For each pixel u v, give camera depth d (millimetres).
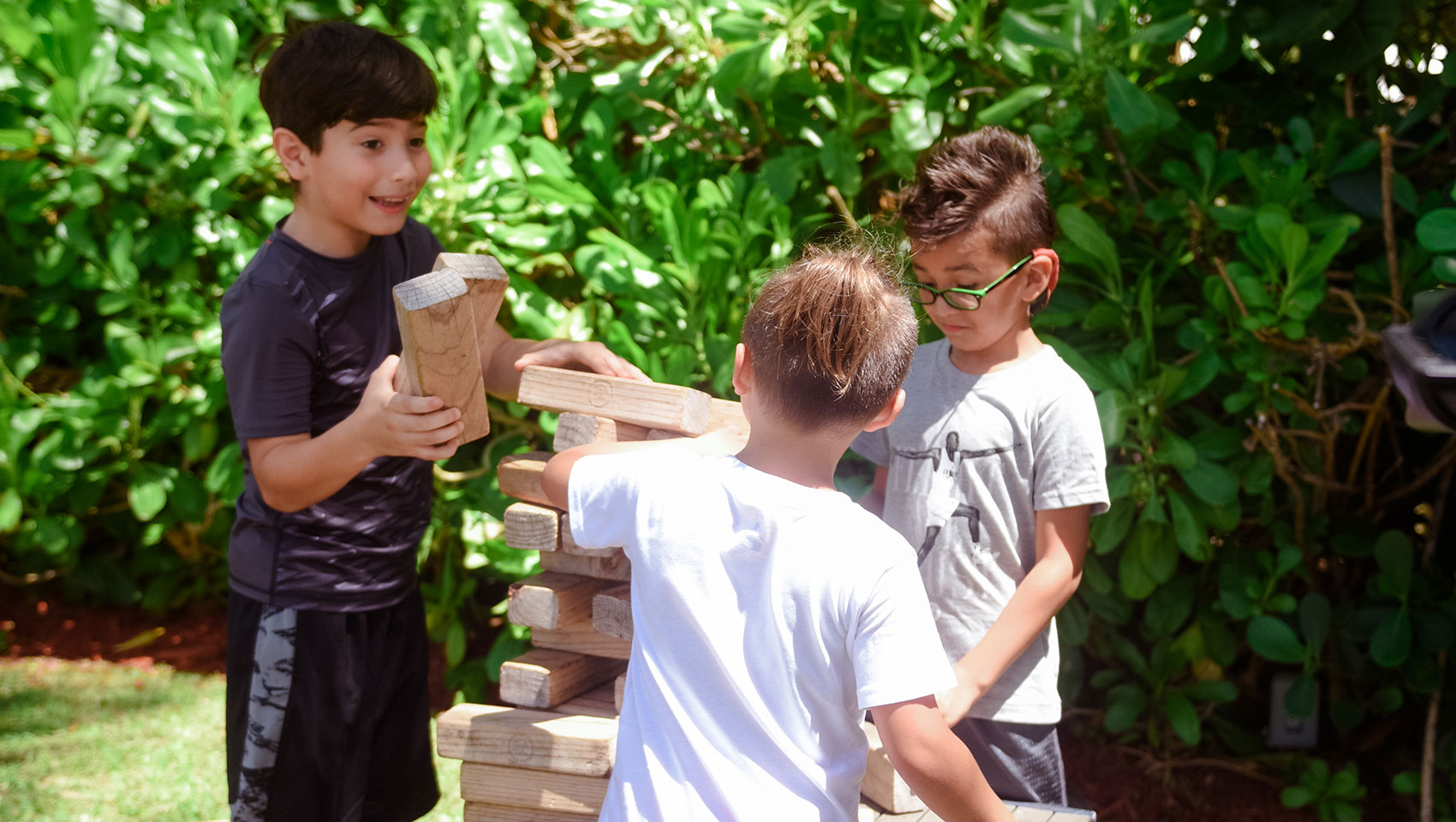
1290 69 2975
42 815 2842
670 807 1304
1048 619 1896
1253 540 3078
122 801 2934
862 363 1386
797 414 1399
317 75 1854
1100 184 2861
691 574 1359
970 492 1967
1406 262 2725
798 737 1322
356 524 2010
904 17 2754
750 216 2898
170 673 3781
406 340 1498
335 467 1729
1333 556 3062
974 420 1977
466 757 1716
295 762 1998
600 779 1670
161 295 3775
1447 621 2781
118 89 3480
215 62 3334
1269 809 3008
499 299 1610
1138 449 2742
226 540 3992
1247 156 2734
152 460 4008
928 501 1999
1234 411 2744
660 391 1722
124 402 3727
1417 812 2924
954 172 1929
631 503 1451
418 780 2256
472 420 1593
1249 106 2945
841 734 1353
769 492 1358
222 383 3598
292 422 1899
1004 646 1861
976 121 2971
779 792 1301
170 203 3562
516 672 1802
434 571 3740
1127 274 2959
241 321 1891
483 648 3746
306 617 1984
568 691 1837
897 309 1442
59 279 3785
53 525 3834
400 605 2152
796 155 2951
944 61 2891
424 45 3156
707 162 3230
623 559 1787
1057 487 1895
